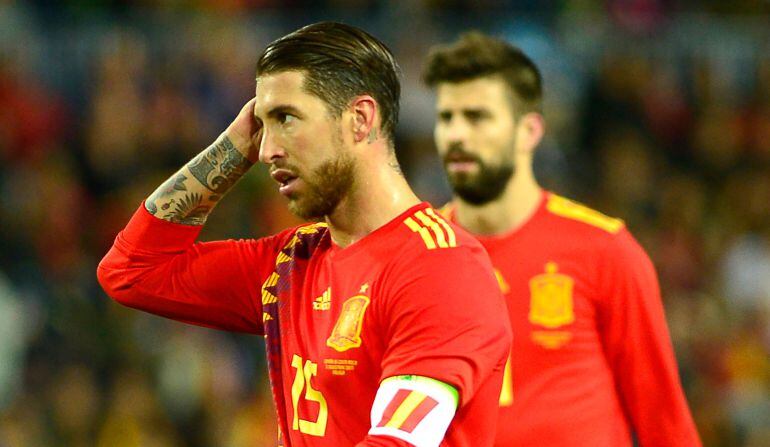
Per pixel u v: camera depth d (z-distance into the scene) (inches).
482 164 534.3
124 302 395.9
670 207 1378.0
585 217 528.7
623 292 513.3
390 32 1369.3
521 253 524.7
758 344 1247.5
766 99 1483.8
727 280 1330.0
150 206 386.9
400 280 332.8
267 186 1200.8
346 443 340.8
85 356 1035.9
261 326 394.9
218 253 389.7
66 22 1283.2
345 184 345.4
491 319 328.8
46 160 1207.6
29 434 972.6
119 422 991.6
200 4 1389.0
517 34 1419.8
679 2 1515.7
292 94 335.6
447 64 544.7
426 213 350.9
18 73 1242.0
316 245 369.7
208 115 1288.1
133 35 1295.5
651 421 514.6
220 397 1035.3
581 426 506.9
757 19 1507.1
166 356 1031.0
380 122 346.6
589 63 1439.5
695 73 1485.0
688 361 1170.0
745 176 1448.1
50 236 1149.1
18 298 1072.2
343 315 342.3
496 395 341.7
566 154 1384.1
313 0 1384.1
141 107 1262.3
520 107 546.0
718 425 1109.1
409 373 317.7
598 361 517.7
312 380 347.9
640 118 1434.5
